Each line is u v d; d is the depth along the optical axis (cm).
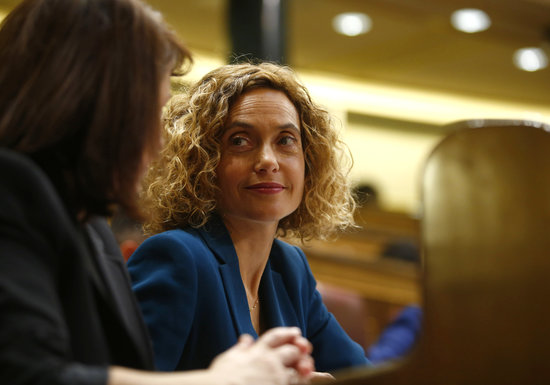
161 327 137
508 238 88
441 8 948
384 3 929
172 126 167
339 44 1156
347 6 946
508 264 88
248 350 98
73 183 104
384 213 842
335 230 192
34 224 91
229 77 163
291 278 173
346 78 1371
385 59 1250
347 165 185
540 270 87
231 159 159
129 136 103
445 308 89
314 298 182
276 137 161
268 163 156
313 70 1333
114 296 112
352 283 527
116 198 105
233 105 161
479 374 88
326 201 180
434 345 89
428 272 89
